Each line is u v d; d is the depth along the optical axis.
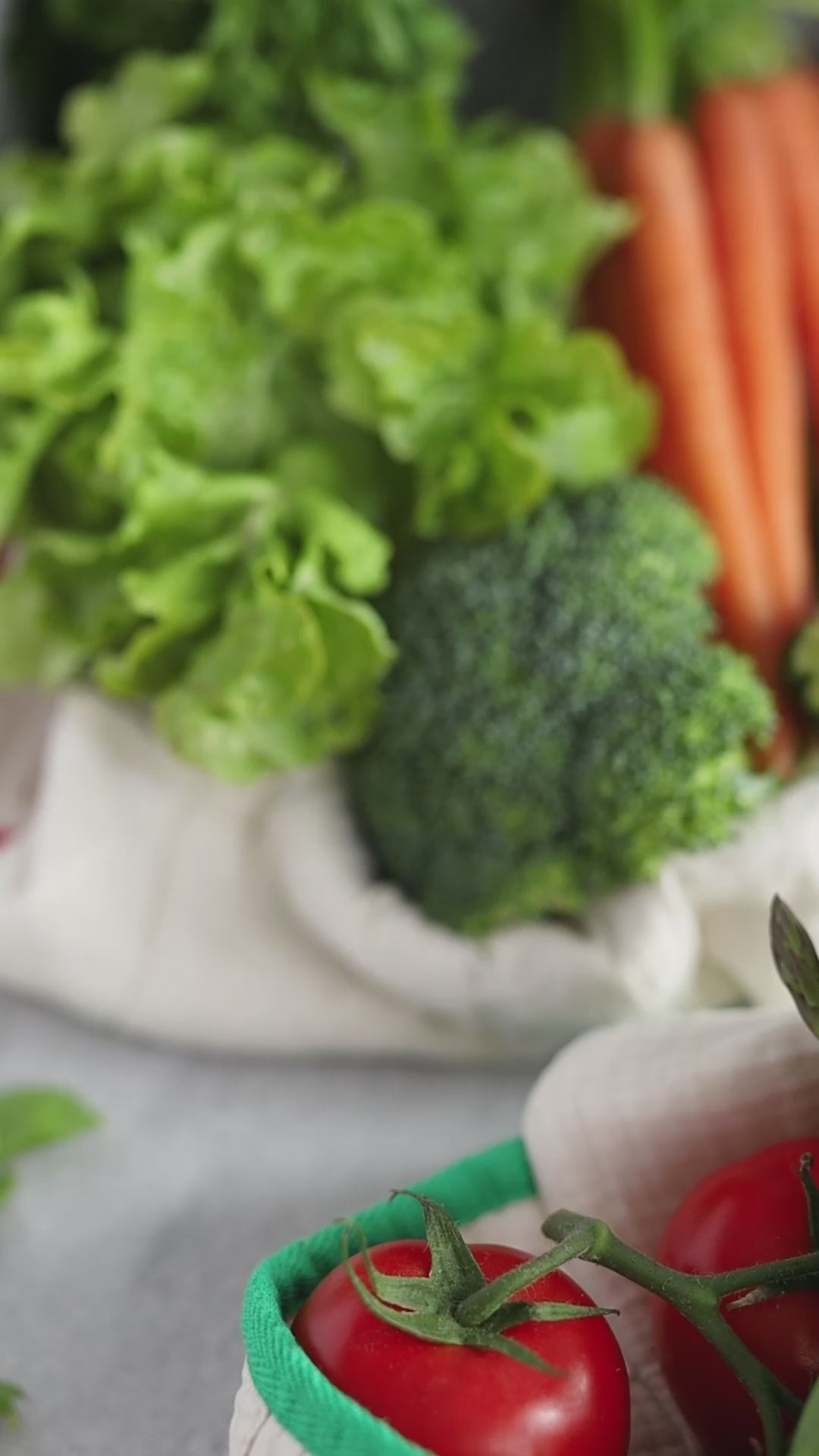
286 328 1.08
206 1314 0.95
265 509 1.05
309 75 1.13
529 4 1.22
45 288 1.11
